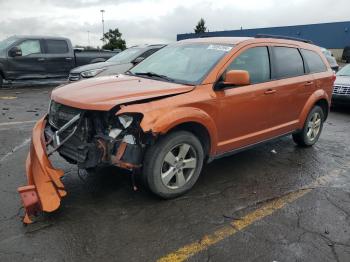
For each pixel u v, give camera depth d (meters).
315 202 4.35
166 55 5.33
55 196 3.71
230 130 4.73
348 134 7.75
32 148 4.11
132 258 3.18
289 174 5.21
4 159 5.37
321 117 6.60
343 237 3.61
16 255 3.14
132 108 3.74
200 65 4.67
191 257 3.22
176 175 4.20
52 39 14.05
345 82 10.17
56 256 3.16
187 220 3.81
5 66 13.13
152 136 3.79
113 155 3.81
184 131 4.13
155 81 4.51
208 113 4.34
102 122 3.87
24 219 3.60
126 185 4.52
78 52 15.03
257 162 5.63
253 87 4.89
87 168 3.96
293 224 3.82
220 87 4.48
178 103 4.03
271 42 5.44
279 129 5.58
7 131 6.96
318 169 5.47
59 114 4.17
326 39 43.09
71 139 4.02
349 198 4.50
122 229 3.60
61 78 14.40
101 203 4.07
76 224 3.64
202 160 4.43
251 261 3.19
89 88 4.23
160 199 4.20
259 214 4.00
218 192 4.50
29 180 3.80
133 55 10.93
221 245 3.40
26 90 13.14
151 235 3.52
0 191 4.29
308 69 6.10
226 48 4.86
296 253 3.32
